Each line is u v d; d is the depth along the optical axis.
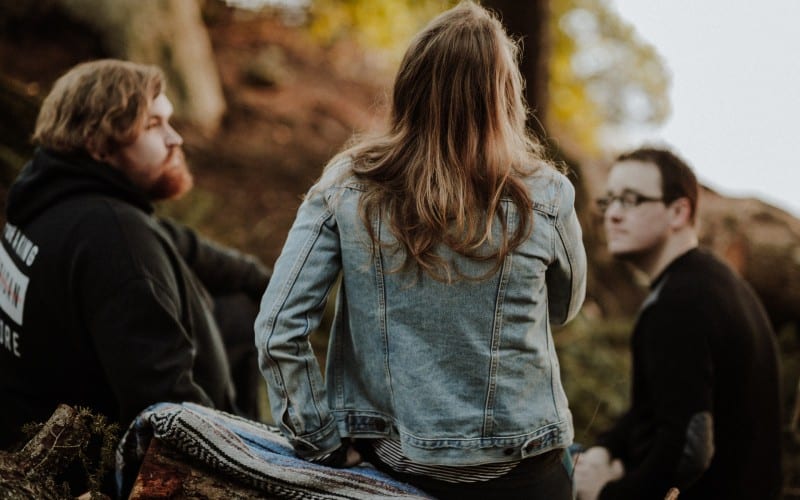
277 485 1.82
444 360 1.76
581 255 1.88
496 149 1.73
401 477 1.87
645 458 2.71
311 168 6.79
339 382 1.87
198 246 3.15
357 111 7.62
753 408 2.82
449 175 1.71
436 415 1.76
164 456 1.86
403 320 1.77
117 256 2.35
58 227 2.41
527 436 1.79
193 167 6.47
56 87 2.58
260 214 6.24
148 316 2.33
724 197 5.84
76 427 1.94
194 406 2.10
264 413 4.11
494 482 1.82
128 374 2.28
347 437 1.89
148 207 2.60
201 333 2.64
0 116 5.11
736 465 2.79
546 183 1.81
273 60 7.83
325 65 8.13
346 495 1.80
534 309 1.80
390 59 8.45
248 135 6.97
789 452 3.93
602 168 7.09
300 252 1.77
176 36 6.84
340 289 1.86
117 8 6.63
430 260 1.72
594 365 5.36
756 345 2.84
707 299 2.77
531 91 5.21
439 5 6.82
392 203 1.74
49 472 1.88
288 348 1.75
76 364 2.42
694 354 2.70
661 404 2.71
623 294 6.43
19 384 2.47
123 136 2.55
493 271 1.74
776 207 5.68
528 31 5.13
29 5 6.50
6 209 2.55
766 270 5.38
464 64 1.71
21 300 2.43
